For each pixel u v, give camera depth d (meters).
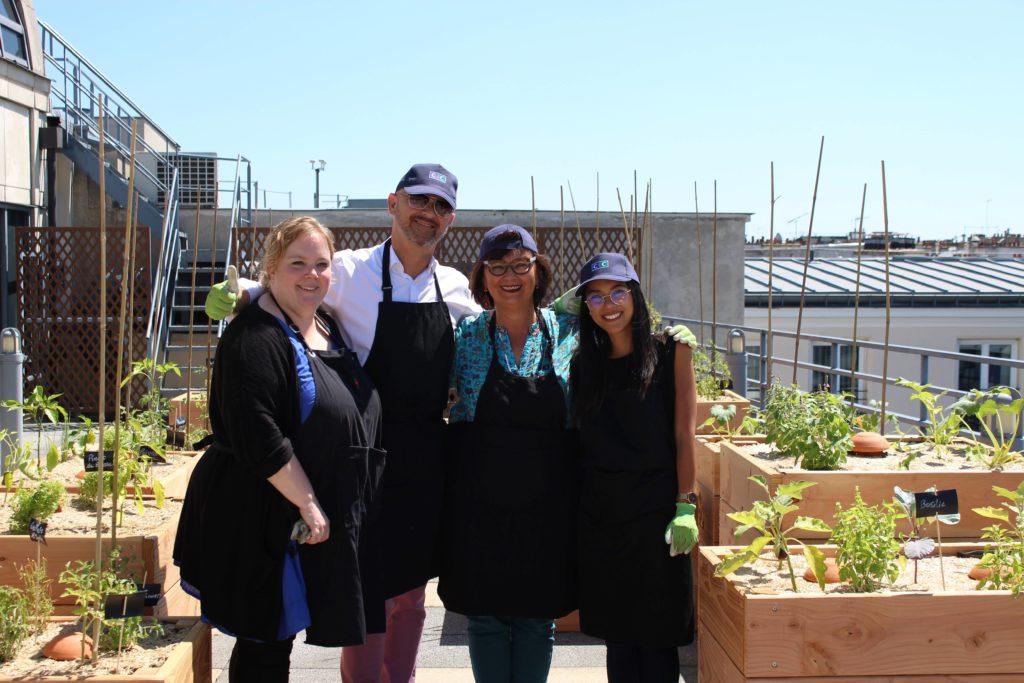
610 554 3.05
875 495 3.62
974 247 32.19
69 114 12.72
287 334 2.68
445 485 3.27
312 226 2.77
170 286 12.31
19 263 10.78
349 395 2.77
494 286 3.11
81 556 3.21
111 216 12.59
